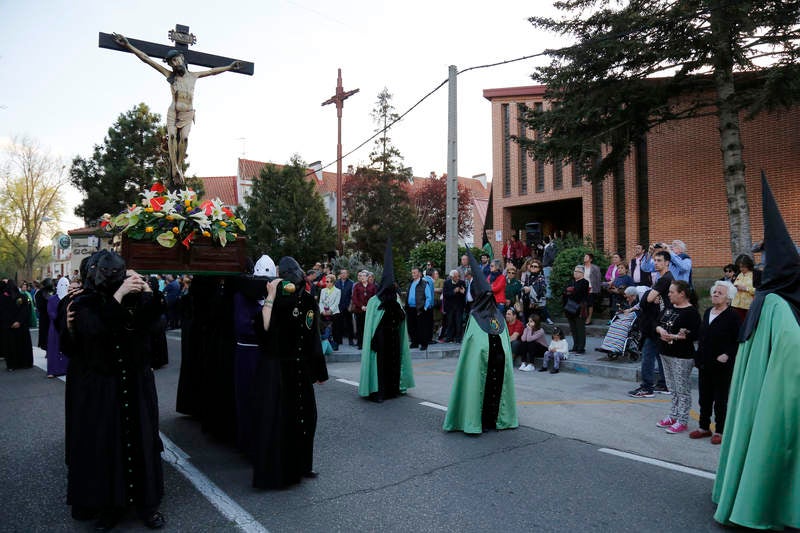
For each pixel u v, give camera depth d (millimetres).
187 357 7074
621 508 4336
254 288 5457
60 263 58219
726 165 13867
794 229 15406
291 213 27078
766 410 3924
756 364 4086
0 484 4918
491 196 27125
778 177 15680
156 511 4086
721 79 13734
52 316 10414
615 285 12445
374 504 4418
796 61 11859
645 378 8148
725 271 9336
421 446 5902
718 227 16688
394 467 5270
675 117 14844
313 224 27422
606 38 13008
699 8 12352
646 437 6184
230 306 6020
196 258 5434
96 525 4020
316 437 6234
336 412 7344
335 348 12805
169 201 5375
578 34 13953
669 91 14125
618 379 9539
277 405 4734
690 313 6344
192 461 5516
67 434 4355
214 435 6277
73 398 3965
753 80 14148
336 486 4809
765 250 4277
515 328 10797
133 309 4031
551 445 5918
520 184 23391
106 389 3920
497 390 6441
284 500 4512
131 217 5059
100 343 3924
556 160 15312
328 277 12641
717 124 16750
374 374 8016
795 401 3873
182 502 4492
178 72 10516
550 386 8969
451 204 14633
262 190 27984
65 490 4785
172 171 10625
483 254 14875
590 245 17594
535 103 22828
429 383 9305
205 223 5324
